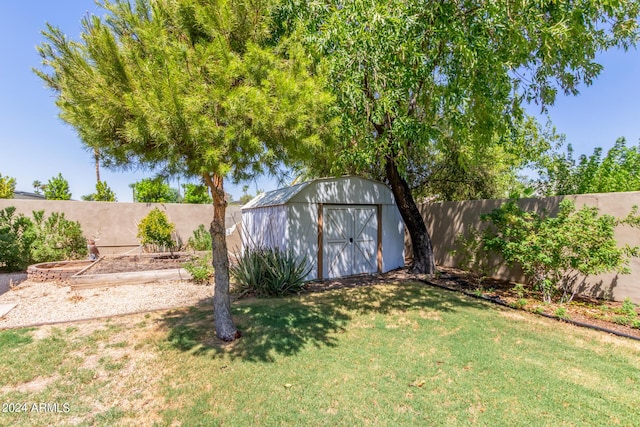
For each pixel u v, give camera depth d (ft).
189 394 9.09
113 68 8.97
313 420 7.91
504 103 20.51
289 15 15.34
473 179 34.47
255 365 10.77
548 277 18.88
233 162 9.93
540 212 21.88
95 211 35.04
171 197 53.57
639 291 17.04
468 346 12.30
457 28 16.14
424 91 19.74
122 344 12.44
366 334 13.56
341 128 15.51
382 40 15.23
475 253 23.81
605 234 16.10
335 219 26.35
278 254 21.35
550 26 17.11
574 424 7.82
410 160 34.06
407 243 36.83
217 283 13.17
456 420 7.95
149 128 8.25
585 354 11.67
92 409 8.44
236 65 9.28
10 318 15.76
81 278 21.90
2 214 28.27
